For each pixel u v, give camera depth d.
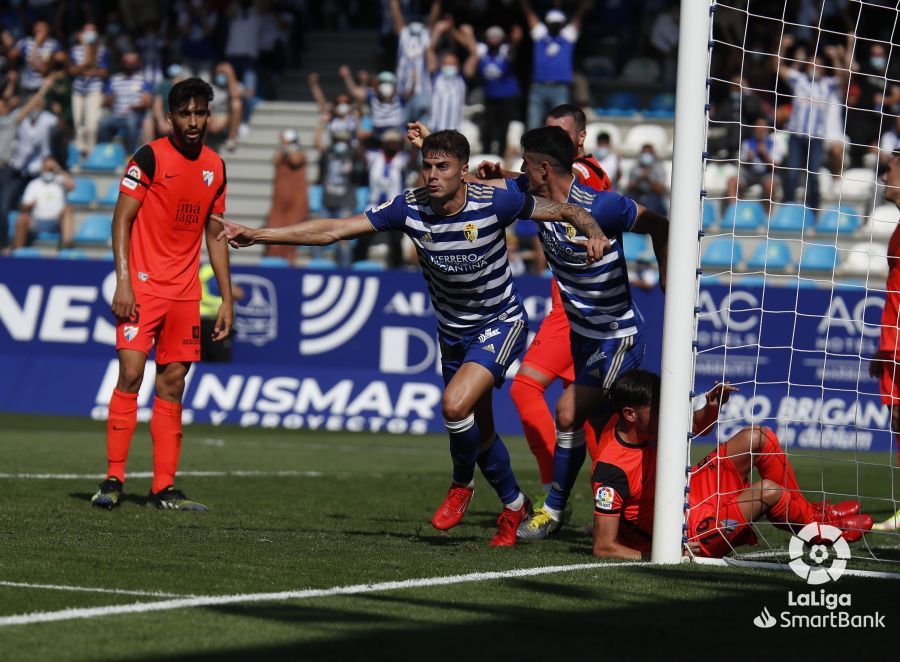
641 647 12.38
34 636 12.05
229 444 41.16
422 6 69.50
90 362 51.19
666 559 17.80
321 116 65.62
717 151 60.47
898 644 13.03
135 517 22.33
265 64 71.75
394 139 58.97
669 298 17.62
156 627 12.59
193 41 69.25
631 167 64.38
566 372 23.06
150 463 33.72
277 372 49.75
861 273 57.69
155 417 24.16
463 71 64.81
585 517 25.00
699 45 17.69
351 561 17.14
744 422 46.19
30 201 64.00
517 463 38.50
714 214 59.72
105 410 50.34
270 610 13.55
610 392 18.59
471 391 18.78
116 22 73.38
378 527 22.17
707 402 18.88
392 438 45.81
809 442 46.03
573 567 17.06
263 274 50.31
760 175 59.81
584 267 20.02
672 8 69.69
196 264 24.53
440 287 19.25
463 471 19.59
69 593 14.21
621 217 19.70
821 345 46.19
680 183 17.61
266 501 26.05
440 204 18.42
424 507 25.91
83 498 25.11
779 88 60.94
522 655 11.88
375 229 18.97
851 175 60.00
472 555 18.27
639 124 67.94
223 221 18.55
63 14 76.00
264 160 68.19
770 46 61.16
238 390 49.59
